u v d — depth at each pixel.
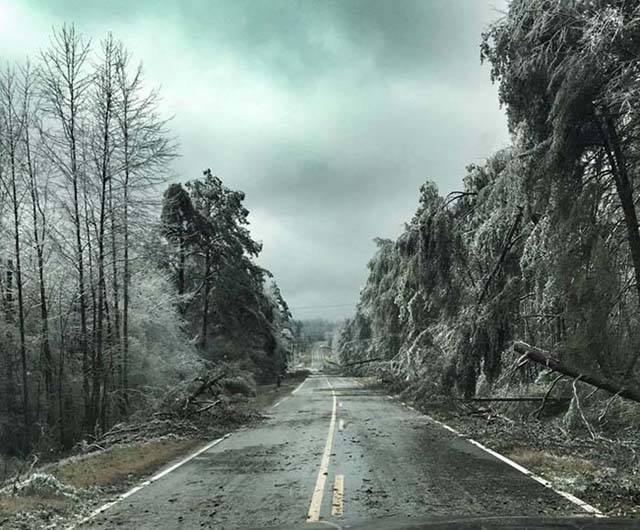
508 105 14.53
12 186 21.28
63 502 9.28
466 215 23.53
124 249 22.88
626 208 12.87
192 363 30.73
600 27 10.98
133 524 7.73
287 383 63.38
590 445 13.21
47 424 22.08
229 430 20.42
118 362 23.50
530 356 14.24
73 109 21.73
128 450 15.38
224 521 7.68
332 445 15.33
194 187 47.19
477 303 20.17
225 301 46.31
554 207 13.62
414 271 24.34
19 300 21.17
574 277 13.12
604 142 12.77
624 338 13.22
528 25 13.06
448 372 20.23
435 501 8.39
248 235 50.84
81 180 21.86
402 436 16.84
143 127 22.59
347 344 90.81
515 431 15.88
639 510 7.60
